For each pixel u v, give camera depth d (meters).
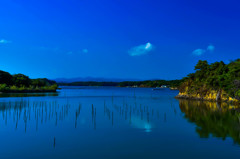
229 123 36.19
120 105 69.56
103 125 35.09
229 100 71.81
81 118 42.22
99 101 86.12
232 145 23.81
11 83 174.00
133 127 33.47
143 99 98.88
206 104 71.88
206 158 20.16
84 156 20.69
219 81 74.12
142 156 20.67
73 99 96.62
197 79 98.19
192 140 25.84
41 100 87.75
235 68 65.38
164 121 38.59
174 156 20.64
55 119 40.78
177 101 86.62
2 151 22.09
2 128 32.62
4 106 62.41
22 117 42.72
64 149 22.73
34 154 21.23
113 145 23.98
